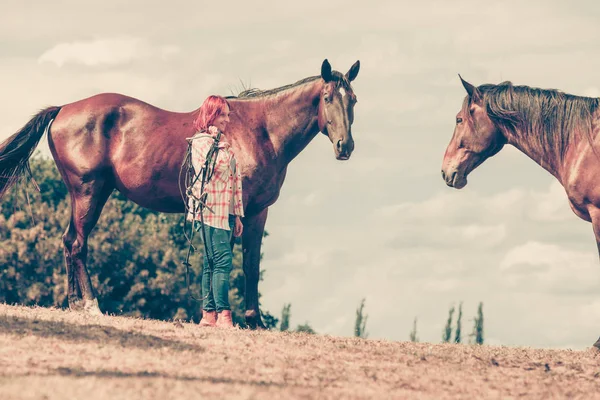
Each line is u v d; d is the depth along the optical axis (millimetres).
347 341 10789
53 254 42688
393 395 7965
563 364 9984
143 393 7230
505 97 11977
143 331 10094
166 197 12398
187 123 12430
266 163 12250
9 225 43250
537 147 11773
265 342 10055
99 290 42438
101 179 12391
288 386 8000
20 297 42531
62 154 12352
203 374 8227
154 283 43594
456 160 12414
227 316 11023
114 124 12352
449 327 45844
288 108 12398
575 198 11453
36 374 7742
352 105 12266
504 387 8680
